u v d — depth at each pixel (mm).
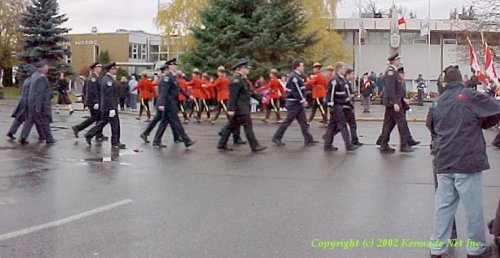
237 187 9336
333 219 7312
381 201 8312
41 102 14781
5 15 49375
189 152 13492
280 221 7215
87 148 14055
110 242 6352
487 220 7242
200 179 10031
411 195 8695
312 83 20641
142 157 12625
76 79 38219
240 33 28594
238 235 6609
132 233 6691
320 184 9586
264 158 12562
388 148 13398
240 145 14930
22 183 9594
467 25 34500
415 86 56312
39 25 43219
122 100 29312
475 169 5684
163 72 14422
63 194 8758
